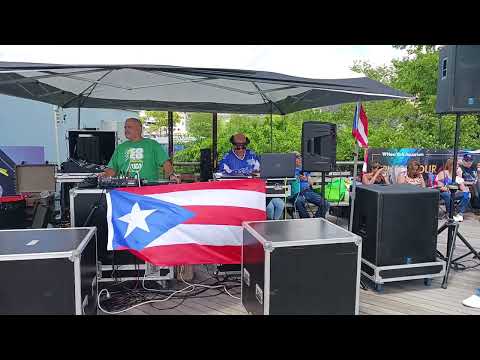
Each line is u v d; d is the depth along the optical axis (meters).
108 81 4.54
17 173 4.16
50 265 2.12
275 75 2.71
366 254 3.51
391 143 11.37
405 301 3.20
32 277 2.11
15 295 2.10
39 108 7.09
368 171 6.91
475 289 3.48
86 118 9.23
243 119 12.94
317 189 5.78
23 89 4.53
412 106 12.70
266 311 2.37
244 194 3.17
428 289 3.48
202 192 3.09
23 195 4.32
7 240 2.40
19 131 6.59
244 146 5.36
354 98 4.13
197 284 3.47
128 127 4.00
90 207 3.09
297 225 2.83
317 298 2.45
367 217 3.49
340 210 6.36
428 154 7.13
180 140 12.85
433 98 12.16
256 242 2.53
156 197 3.01
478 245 4.95
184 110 6.62
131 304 3.04
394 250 3.39
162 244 3.01
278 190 4.41
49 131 7.41
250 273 2.70
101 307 2.97
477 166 7.01
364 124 3.79
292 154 4.43
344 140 10.68
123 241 2.94
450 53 3.52
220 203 3.12
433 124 11.79
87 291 2.38
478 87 3.42
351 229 3.72
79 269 2.17
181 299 3.16
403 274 3.42
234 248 3.16
